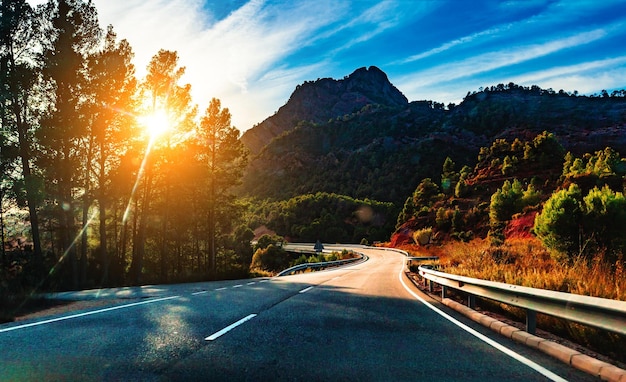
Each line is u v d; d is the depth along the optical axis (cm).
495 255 1906
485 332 665
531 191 7494
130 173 2817
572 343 557
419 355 511
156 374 420
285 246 10256
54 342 571
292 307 962
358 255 6053
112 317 804
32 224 2292
